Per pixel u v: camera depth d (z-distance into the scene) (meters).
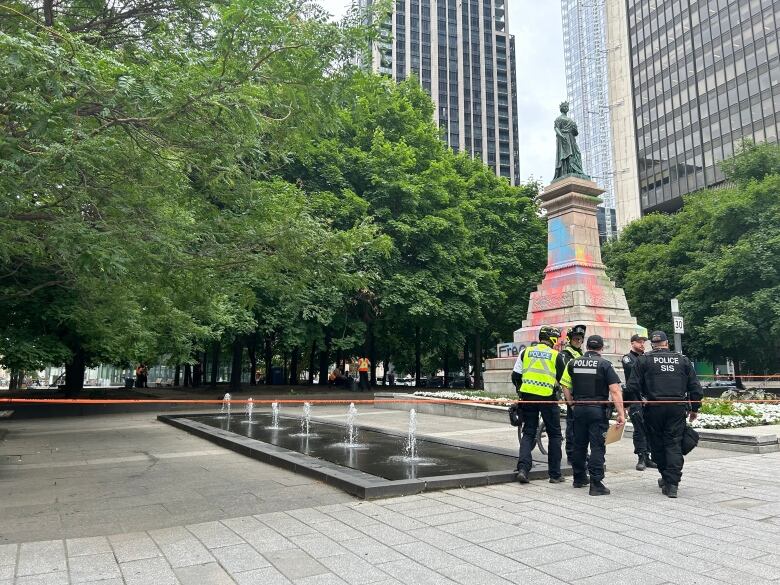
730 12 64.50
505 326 36.81
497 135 128.00
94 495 6.78
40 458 9.84
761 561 4.42
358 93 7.99
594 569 4.24
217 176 8.02
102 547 4.77
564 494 6.94
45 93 6.16
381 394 25.69
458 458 8.99
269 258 9.86
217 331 22.25
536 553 4.61
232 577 4.09
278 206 10.09
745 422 13.33
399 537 5.06
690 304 29.94
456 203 31.53
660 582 3.98
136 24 10.23
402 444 10.67
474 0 129.62
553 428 7.76
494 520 5.66
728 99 64.31
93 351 19.42
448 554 4.59
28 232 8.40
